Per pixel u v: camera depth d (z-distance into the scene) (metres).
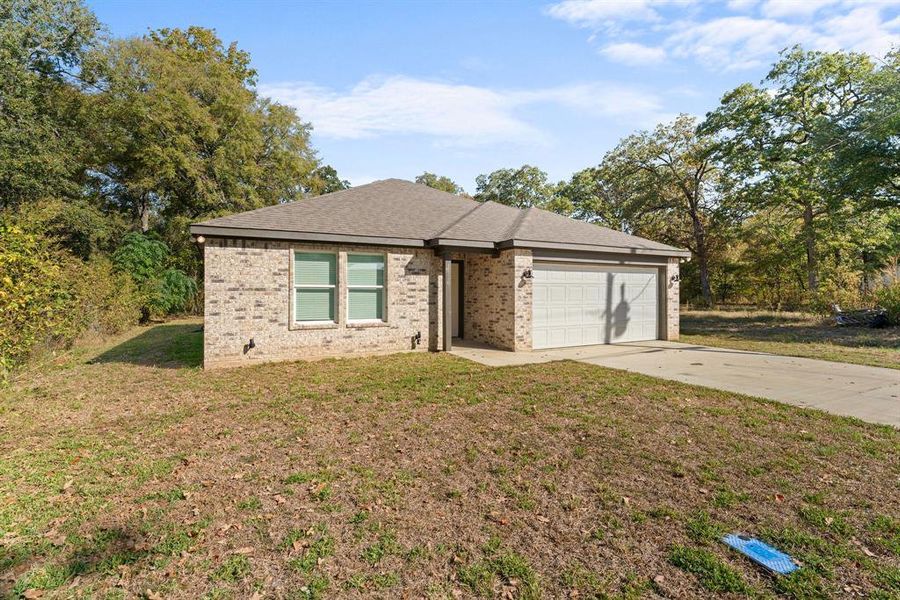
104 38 23.12
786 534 3.06
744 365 9.24
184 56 28.56
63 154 21.50
